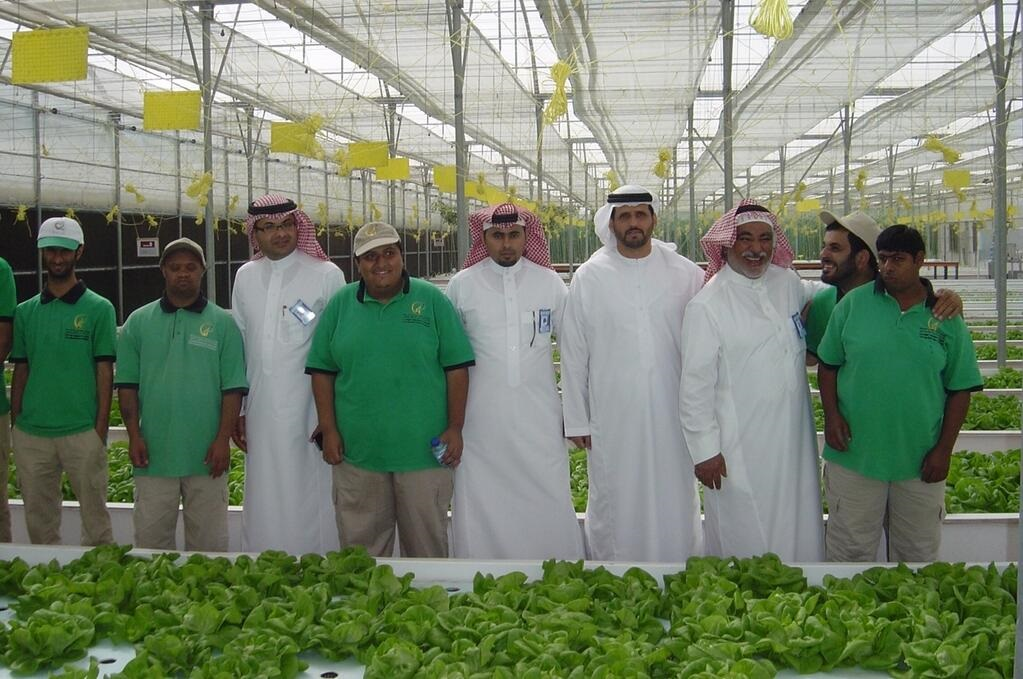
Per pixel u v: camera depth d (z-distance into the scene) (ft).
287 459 19.06
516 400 18.88
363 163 50.55
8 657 11.84
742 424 16.94
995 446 29.84
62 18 40.34
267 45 46.80
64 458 20.51
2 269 20.29
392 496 17.95
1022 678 8.34
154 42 45.19
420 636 12.03
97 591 13.52
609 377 18.54
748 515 17.01
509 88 51.78
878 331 15.85
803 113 61.36
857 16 36.73
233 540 23.25
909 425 15.76
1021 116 61.46
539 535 19.31
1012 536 21.12
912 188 109.40
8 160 57.88
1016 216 114.62
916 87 57.62
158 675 10.88
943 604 12.71
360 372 17.31
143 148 73.51
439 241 147.74
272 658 11.48
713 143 70.13
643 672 10.73
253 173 88.89
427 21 37.73
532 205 80.43
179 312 18.21
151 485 18.28
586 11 34.65
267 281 19.42
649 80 48.37
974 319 77.56
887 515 17.08
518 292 19.08
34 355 20.20
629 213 18.22
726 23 34.17
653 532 18.53
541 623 12.09
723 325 16.89
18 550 16.02
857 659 11.46
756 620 12.04
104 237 69.00
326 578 14.24
